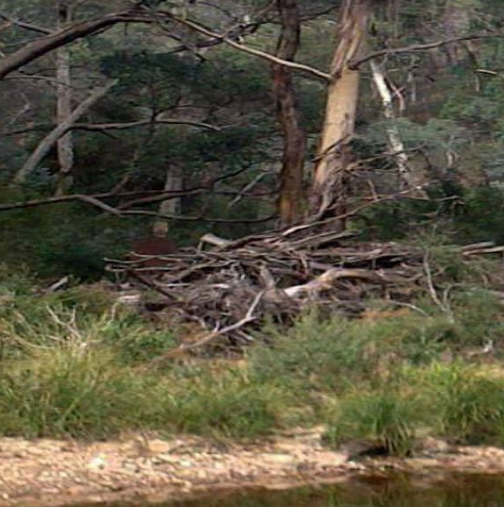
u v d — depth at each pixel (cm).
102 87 2662
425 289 1299
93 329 1054
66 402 902
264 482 852
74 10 2277
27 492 806
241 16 2052
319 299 1252
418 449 918
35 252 1752
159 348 1109
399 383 991
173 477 848
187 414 913
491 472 895
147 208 2681
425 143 2042
